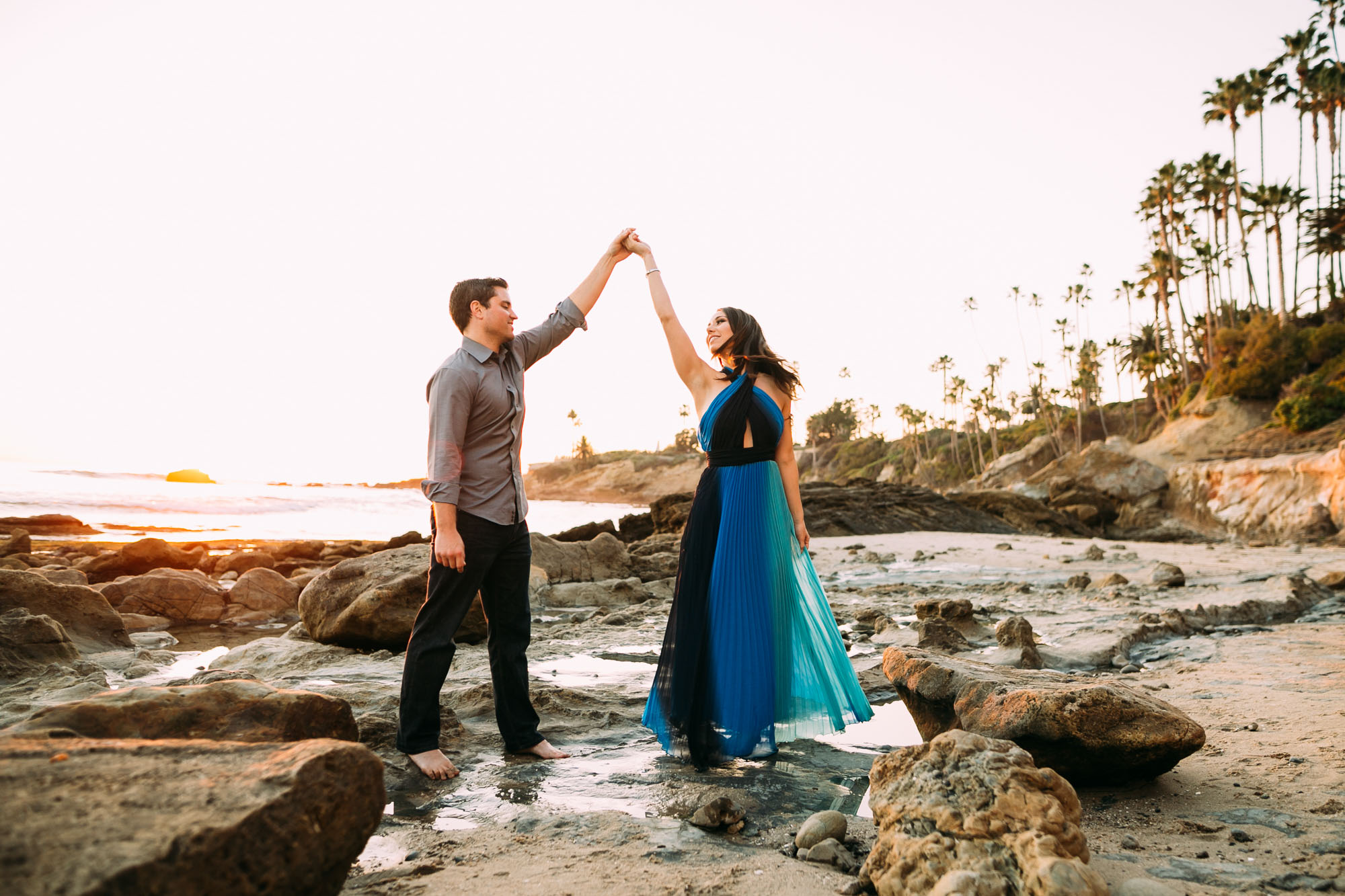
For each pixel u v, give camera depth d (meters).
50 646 4.89
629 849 2.32
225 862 1.31
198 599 8.61
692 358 3.72
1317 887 1.93
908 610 8.20
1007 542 20.00
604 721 3.94
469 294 3.33
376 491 88.44
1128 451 46.88
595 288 3.84
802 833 2.34
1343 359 42.78
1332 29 51.44
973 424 100.44
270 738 2.32
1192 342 65.69
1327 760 2.91
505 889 2.01
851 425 150.12
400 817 2.62
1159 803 2.62
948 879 1.78
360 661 5.48
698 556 3.45
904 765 2.19
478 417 3.28
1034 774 2.01
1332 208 50.81
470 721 3.88
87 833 1.25
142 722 2.18
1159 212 64.69
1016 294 91.94
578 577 11.41
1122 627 6.20
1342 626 6.39
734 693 3.27
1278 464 34.03
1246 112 54.91
